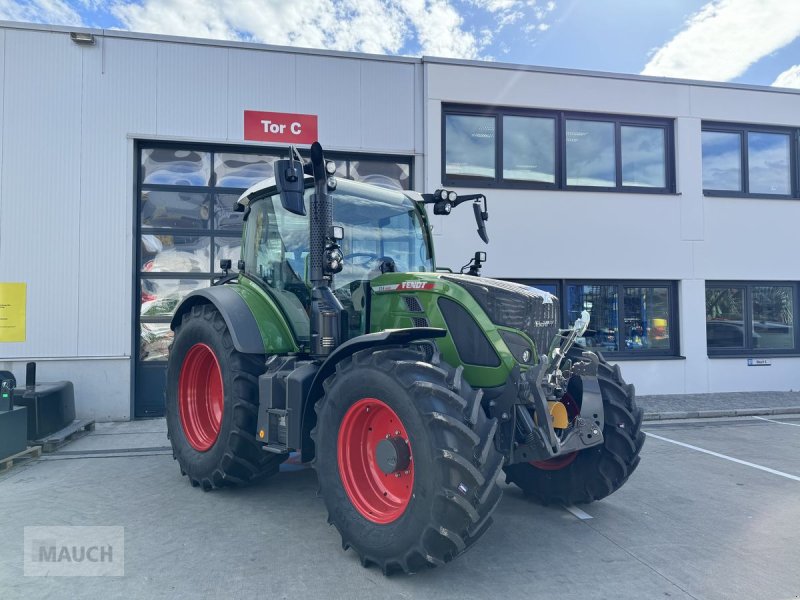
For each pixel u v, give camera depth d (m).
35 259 7.37
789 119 10.08
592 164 9.49
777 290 10.12
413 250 4.68
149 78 7.76
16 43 7.38
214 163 8.21
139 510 4.06
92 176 7.55
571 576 3.06
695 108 9.70
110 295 7.54
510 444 3.36
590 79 9.31
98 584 2.91
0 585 2.90
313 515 3.97
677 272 9.51
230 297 4.51
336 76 8.38
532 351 3.51
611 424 3.89
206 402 4.89
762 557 3.33
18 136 7.37
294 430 3.59
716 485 4.81
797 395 9.38
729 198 9.73
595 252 9.22
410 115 8.64
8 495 4.41
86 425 6.79
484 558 3.29
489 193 8.91
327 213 3.78
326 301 3.74
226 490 4.56
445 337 3.54
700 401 8.83
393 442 3.04
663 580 3.02
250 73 8.09
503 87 8.97
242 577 3.00
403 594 2.83
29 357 7.31
